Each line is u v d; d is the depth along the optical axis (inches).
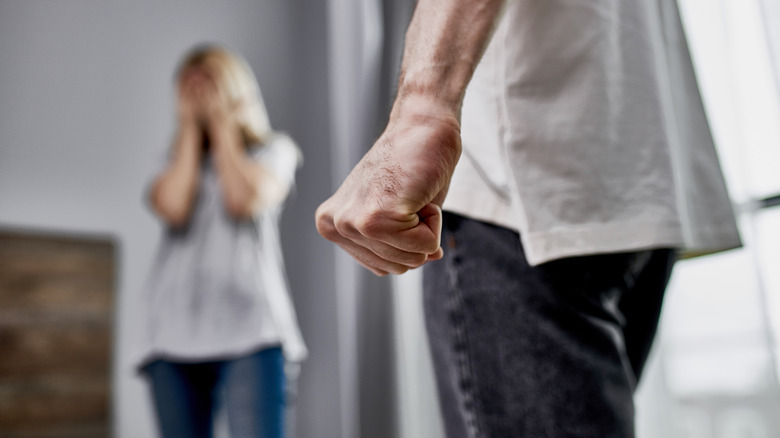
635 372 24.3
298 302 116.0
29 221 99.8
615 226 20.2
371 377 76.8
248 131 63.9
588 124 20.6
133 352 53.4
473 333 21.2
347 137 100.6
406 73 17.0
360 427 76.7
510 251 20.9
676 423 54.7
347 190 16.6
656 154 21.2
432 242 15.6
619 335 21.5
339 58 112.2
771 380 48.6
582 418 19.7
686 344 54.9
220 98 62.1
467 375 21.2
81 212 103.7
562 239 19.9
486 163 21.7
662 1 25.6
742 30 50.9
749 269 50.1
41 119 104.4
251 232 56.4
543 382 20.0
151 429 100.0
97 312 99.2
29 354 93.5
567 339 20.1
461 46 16.6
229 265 53.5
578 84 20.8
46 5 109.0
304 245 117.6
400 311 77.4
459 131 15.9
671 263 22.9
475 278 21.4
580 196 20.2
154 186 59.7
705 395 53.1
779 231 48.4
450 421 22.5
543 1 21.2
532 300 20.4
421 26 17.3
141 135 111.7
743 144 50.3
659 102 21.9
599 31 21.2
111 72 111.8
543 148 20.5
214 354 50.9
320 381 109.8
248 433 49.8
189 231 56.0
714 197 24.8
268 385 51.1
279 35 128.4
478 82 22.3
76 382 95.3
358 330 80.0
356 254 17.4
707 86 52.9
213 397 54.9
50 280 97.3
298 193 120.4
